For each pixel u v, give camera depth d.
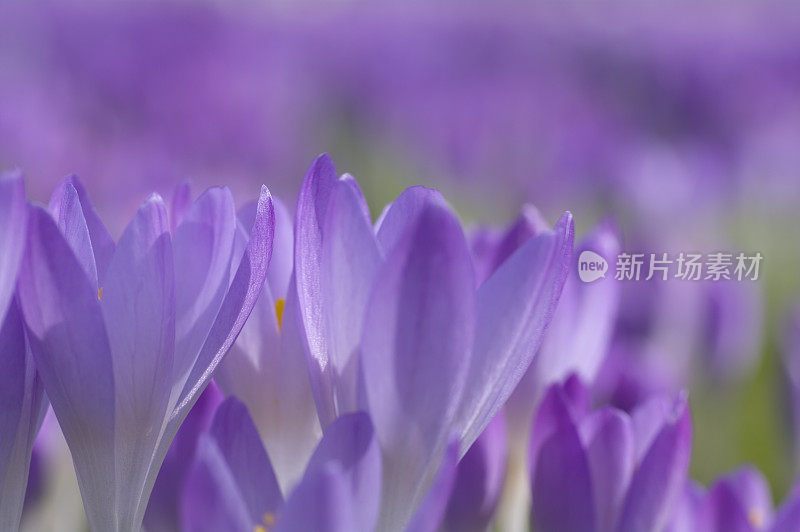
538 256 0.35
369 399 0.34
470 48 2.28
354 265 0.34
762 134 1.70
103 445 0.35
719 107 2.00
